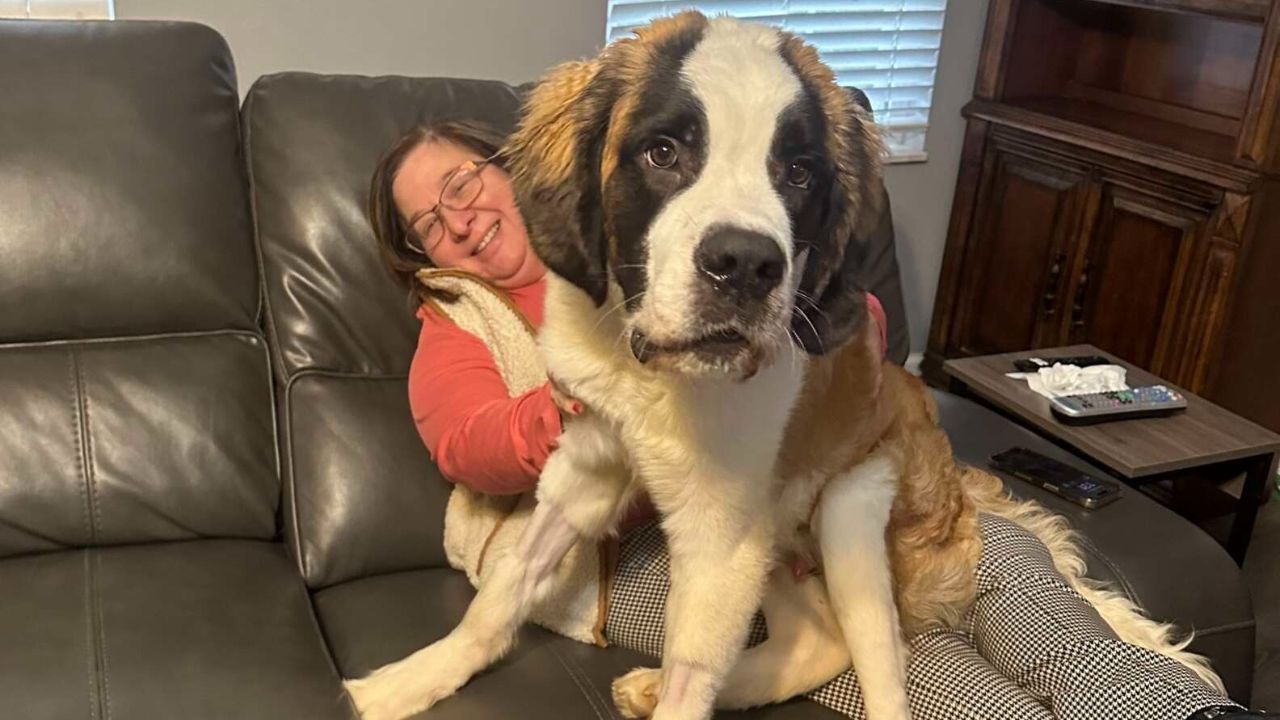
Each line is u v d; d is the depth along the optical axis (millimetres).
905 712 1474
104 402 1751
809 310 1288
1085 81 3535
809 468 1465
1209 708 1401
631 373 1333
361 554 1787
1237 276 2797
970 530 1693
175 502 1761
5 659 1429
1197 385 2906
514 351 1758
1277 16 2609
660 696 1411
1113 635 1577
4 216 1684
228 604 1608
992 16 3361
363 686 1471
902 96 3395
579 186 1266
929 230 3615
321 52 2498
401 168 1788
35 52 1758
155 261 1767
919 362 3746
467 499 1785
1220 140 3041
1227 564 1855
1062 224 3221
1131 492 2006
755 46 1214
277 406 1884
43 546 1712
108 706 1383
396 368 1920
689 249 1115
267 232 1882
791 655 1540
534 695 1515
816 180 1215
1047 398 2574
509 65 2693
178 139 1803
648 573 1691
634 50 1237
